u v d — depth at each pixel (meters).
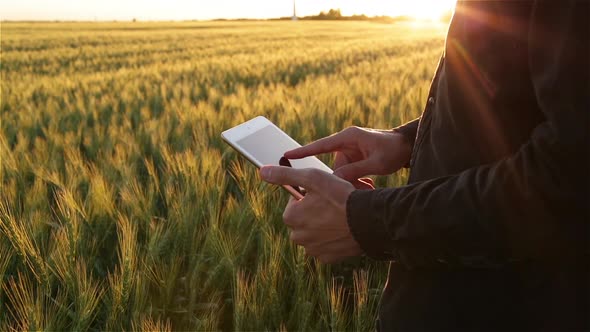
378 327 1.34
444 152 1.11
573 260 0.98
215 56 24.61
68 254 2.64
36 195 3.69
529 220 0.88
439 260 1.01
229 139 1.72
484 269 1.07
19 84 13.68
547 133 0.83
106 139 5.82
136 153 4.99
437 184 1.00
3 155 4.66
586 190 0.83
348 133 1.58
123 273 2.45
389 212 1.02
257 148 1.73
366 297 2.39
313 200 1.12
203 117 6.57
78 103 8.94
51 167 4.56
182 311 2.63
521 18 0.92
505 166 0.89
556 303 1.01
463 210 0.93
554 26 0.84
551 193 0.84
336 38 40.34
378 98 8.17
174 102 8.61
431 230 0.97
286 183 1.14
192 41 37.81
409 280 1.18
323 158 4.40
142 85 13.42
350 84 10.88
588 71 0.80
